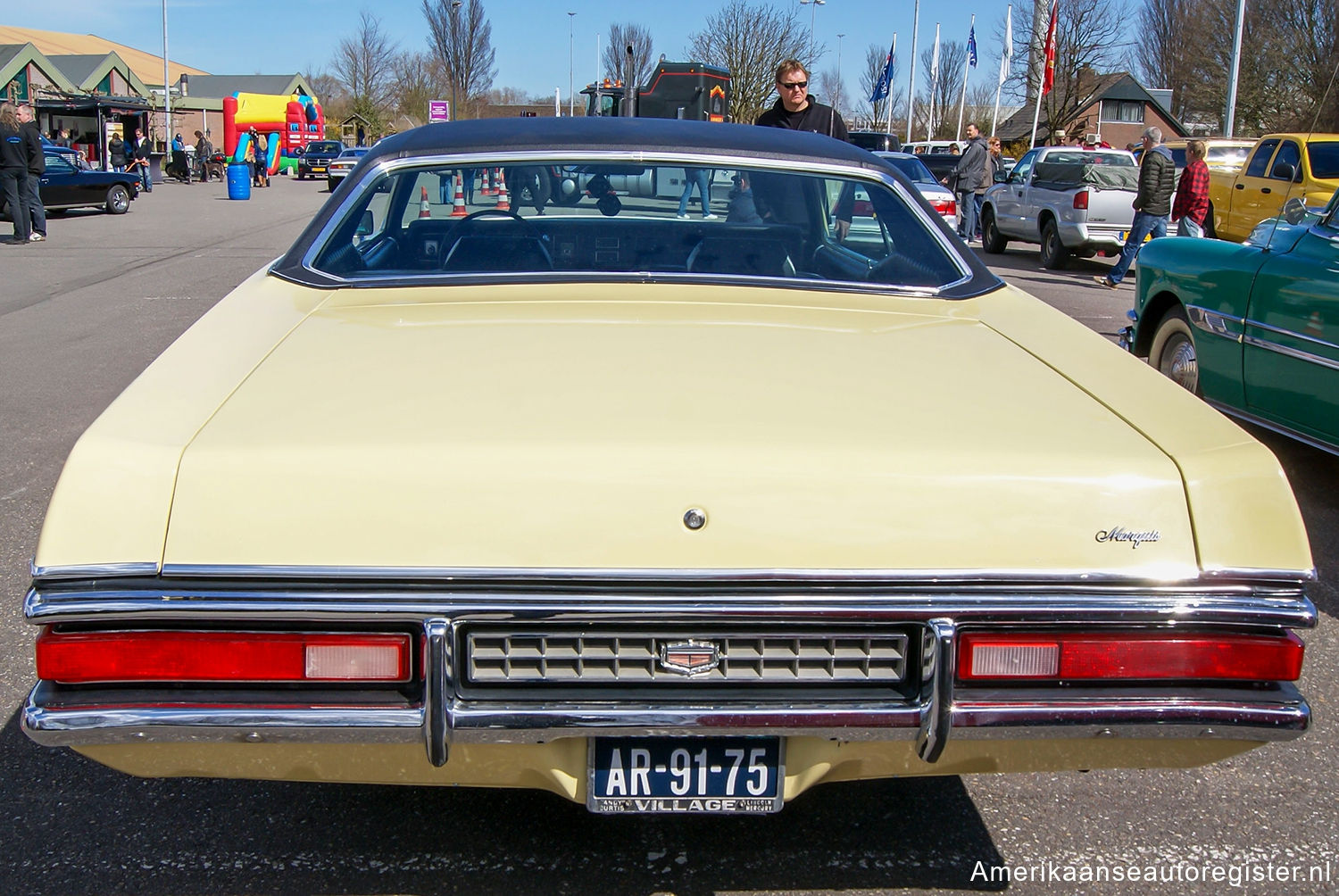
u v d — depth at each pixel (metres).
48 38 70.25
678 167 3.00
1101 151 15.94
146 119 38.44
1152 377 2.33
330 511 1.82
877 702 1.85
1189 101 50.94
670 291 2.75
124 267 13.48
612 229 3.00
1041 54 41.62
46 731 1.79
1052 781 2.84
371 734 1.80
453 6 48.91
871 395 2.14
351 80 70.50
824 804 2.70
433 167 2.99
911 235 3.01
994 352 2.45
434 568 1.80
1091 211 14.60
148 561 1.80
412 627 1.81
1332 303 4.75
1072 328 2.67
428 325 2.49
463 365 2.23
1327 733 3.12
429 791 2.73
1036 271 15.12
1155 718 1.87
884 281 2.90
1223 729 1.89
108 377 7.31
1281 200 14.21
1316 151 13.96
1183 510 1.89
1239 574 1.88
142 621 1.81
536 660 1.84
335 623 1.81
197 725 1.79
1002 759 1.97
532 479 1.82
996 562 1.85
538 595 1.80
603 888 2.37
